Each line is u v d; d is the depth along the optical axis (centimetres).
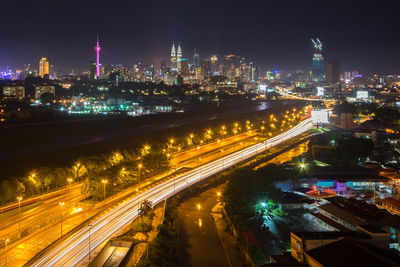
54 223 12275
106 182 15412
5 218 12688
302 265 8831
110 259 9812
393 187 16762
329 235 9962
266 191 14288
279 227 12650
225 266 10100
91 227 11950
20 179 15412
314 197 15075
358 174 17988
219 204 14925
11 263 9481
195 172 19025
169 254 9831
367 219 11925
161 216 12938
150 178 18188
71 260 9681
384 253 9081
